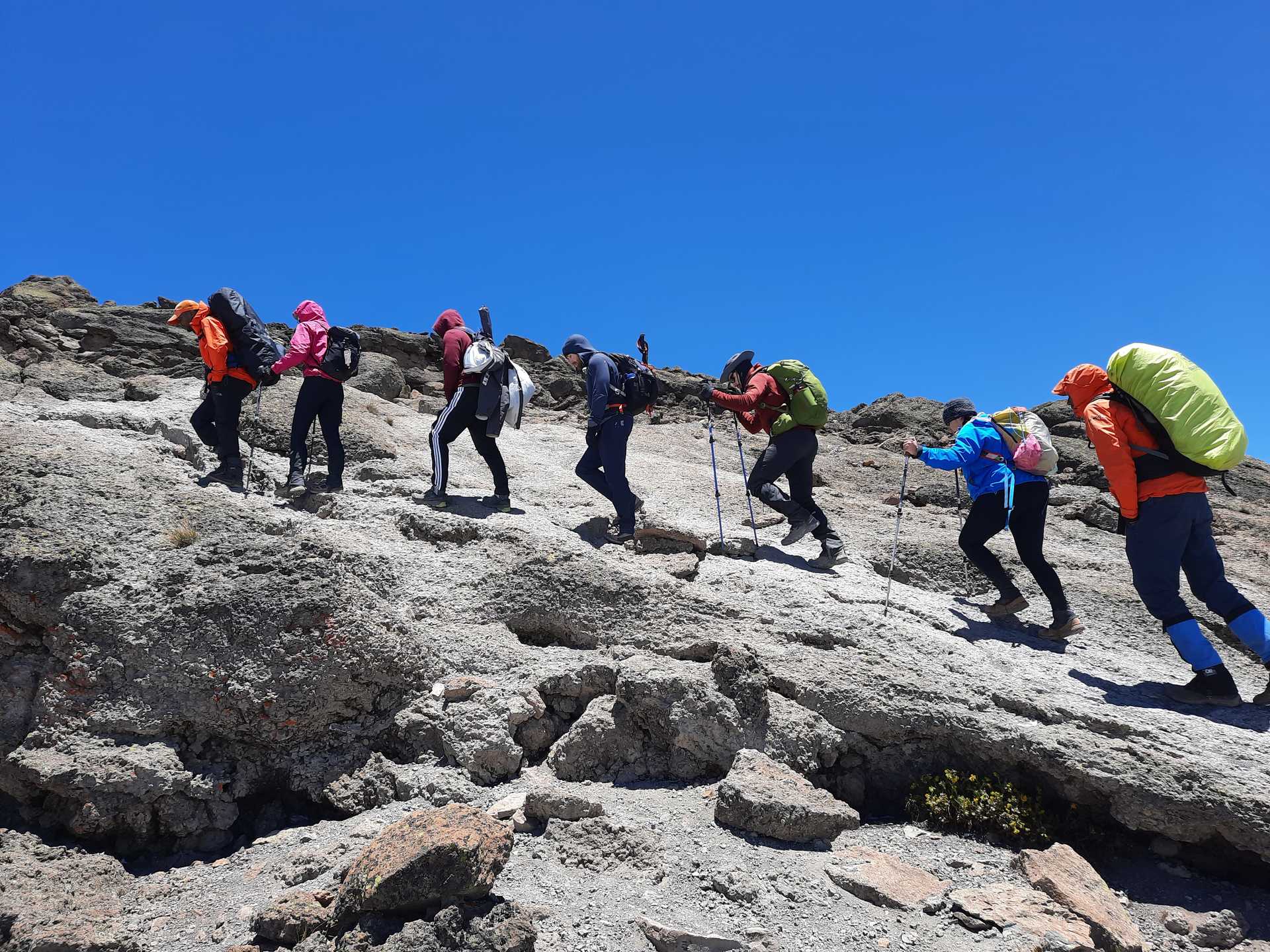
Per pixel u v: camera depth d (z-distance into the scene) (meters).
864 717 5.54
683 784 5.31
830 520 9.29
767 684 5.65
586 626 6.22
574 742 5.36
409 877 3.61
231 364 7.23
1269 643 5.73
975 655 6.31
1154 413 5.75
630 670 5.51
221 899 4.21
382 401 11.30
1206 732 5.40
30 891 4.20
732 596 6.72
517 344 16.17
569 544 7.03
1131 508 5.84
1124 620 7.42
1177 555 5.82
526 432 11.69
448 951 3.51
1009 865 4.75
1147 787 4.93
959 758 5.52
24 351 10.87
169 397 9.47
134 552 5.75
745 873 4.32
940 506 10.84
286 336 13.94
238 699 5.06
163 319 12.54
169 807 4.79
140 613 5.28
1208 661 5.76
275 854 4.61
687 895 4.19
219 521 6.30
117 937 3.83
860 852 4.68
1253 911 4.59
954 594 7.89
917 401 15.45
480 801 4.95
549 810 4.74
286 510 7.15
